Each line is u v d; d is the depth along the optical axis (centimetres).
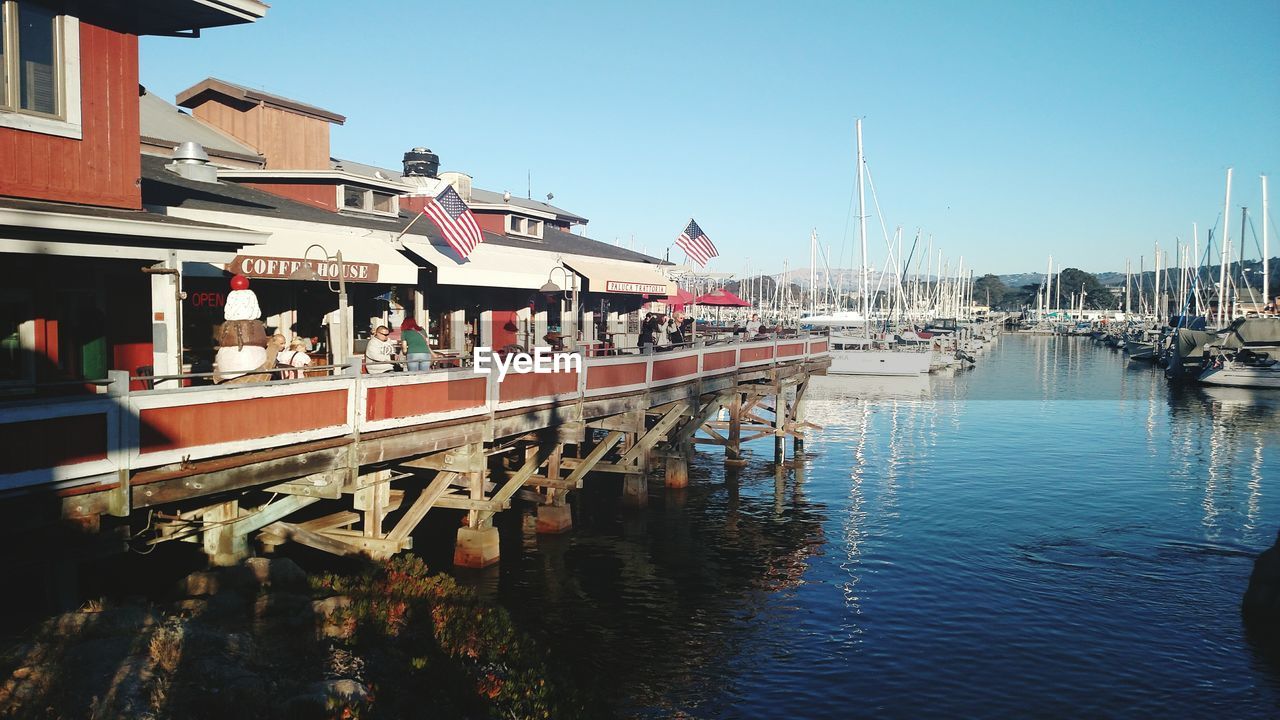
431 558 1586
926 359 6488
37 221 966
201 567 1085
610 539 1906
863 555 1898
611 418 1842
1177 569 1833
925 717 1164
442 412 1223
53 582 841
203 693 722
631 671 1258
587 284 2688
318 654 869
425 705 834
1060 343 12938
